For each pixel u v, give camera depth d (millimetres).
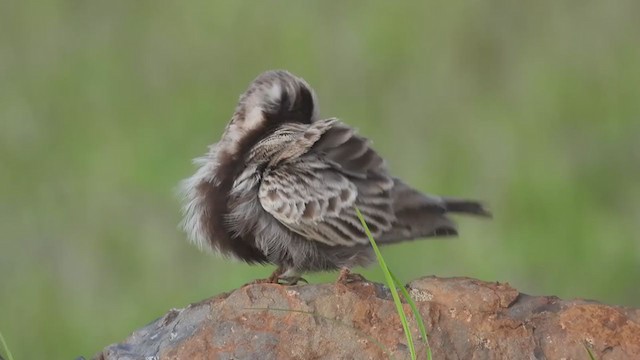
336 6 19922
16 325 16703
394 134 18109
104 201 17750
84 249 17188
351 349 9391
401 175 17562
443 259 16672
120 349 9844
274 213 10883
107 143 18625
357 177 11078
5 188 18172
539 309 9508
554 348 9312
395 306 9500
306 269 11227
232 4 19984
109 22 20047
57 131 18906
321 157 11055
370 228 11047
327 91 18734
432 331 9391
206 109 18812
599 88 18891
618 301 16891
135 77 19469
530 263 16906
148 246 16938
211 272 16531
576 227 17188
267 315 9578
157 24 19969
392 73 18891
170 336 9742
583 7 19750
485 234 17062
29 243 17453
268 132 11438
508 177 17547
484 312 9484
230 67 19344
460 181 17500
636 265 16969
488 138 18031
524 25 19516
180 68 19469
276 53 19391
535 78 18906
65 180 18188
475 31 19422
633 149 18391
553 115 18609
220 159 11266
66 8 20172
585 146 18391
